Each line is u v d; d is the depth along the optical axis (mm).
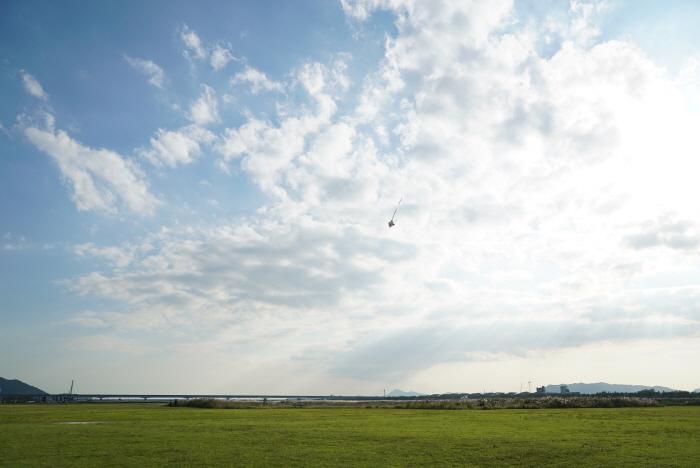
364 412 65688
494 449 24031
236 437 29922
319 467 19078
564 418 47844
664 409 69250
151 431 34000
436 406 79062
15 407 90125
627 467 18828
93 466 19234
